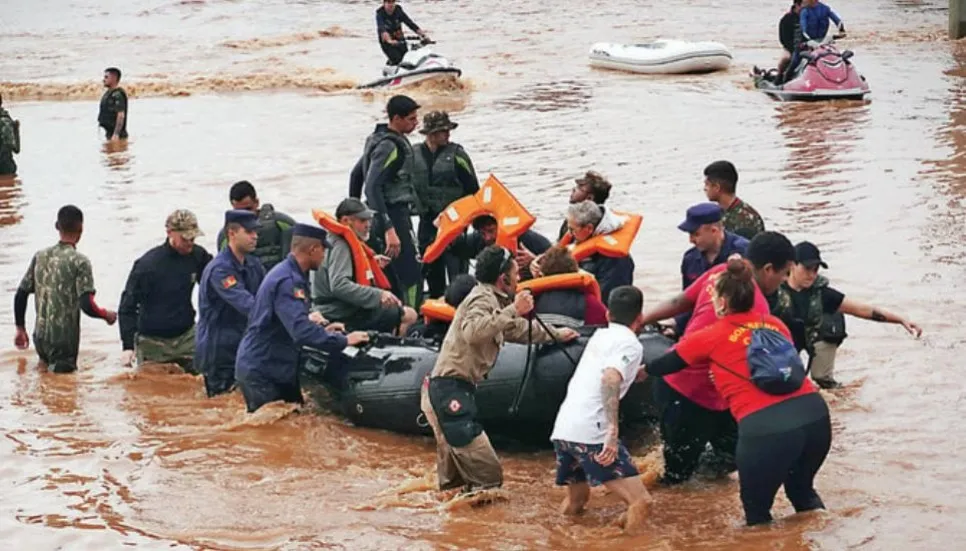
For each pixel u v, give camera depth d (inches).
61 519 834.8
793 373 756.6
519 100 2696.9
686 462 871.7
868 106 2404.0
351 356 1011.9
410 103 1179.3
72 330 1160.8
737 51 3376.0
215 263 1075.9
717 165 1012.5
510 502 853.2
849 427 940.6
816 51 2516.0
